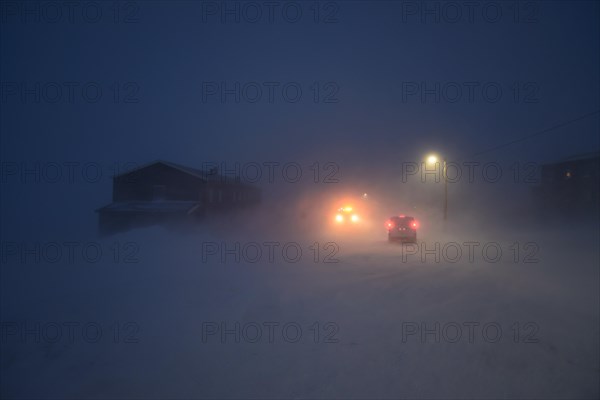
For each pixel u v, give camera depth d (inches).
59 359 260.7
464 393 210.1
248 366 246.4
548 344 277.7
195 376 233.1
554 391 211.6
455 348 273.1
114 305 386.9
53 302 399.9
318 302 404.2
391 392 211.9
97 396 211.0
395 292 450.0
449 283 498.6
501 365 244.1
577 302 391.5
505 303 392.2
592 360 250.1
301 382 224.2
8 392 217.8
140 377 232.7
